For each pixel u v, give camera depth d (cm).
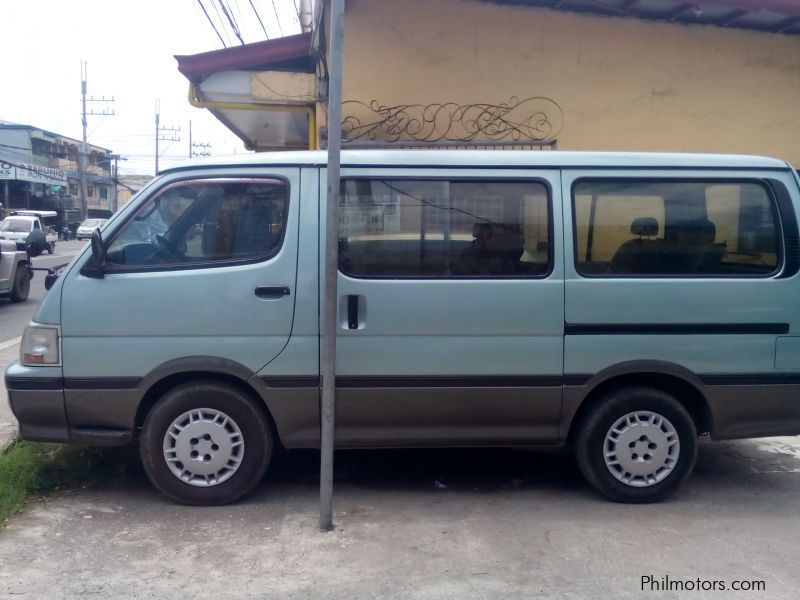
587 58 886
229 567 394
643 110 898
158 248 462
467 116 877
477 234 468
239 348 454
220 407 462
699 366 474
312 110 987
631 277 471
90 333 451
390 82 868
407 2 864
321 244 458
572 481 528
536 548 420
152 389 465
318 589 373
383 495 497
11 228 3067
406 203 465
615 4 852
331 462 434
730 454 596
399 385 461
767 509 482
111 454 545
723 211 484
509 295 462
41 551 408
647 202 479
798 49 909
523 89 882
